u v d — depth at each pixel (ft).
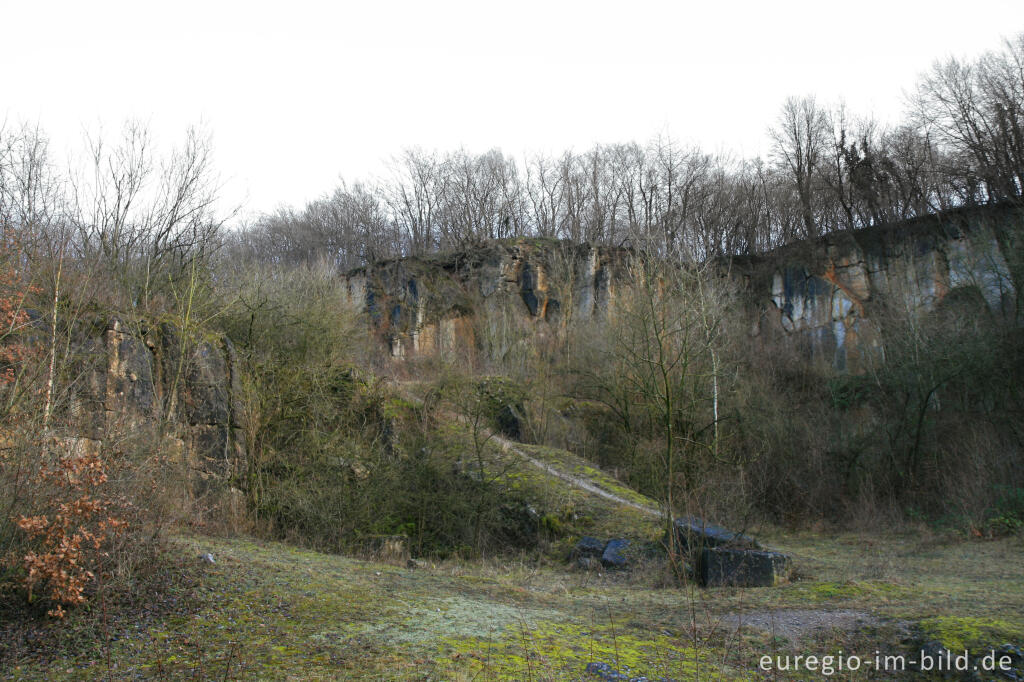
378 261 142.82
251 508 56.95
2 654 22.66
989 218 109.19
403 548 58.23
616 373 98.68
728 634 30.48
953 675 25.98
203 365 57.31
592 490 74.84
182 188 71.15
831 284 124.77
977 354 89.15
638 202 169.48
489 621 29.81
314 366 69.05
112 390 49.60
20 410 31.12
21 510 25.95
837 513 87.71
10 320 36.99
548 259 137.28
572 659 25.32
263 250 189.06
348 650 24.40
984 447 84.02
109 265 61.62
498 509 68.69
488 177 181.06
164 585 28.78
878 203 136.46
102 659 22.65
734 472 81.35
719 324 92.02
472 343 132.26
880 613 32.73
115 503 28.78
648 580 47.73
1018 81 113.19
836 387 107.04
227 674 21.06
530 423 96.22
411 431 71.20
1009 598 36.37
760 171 160.04
